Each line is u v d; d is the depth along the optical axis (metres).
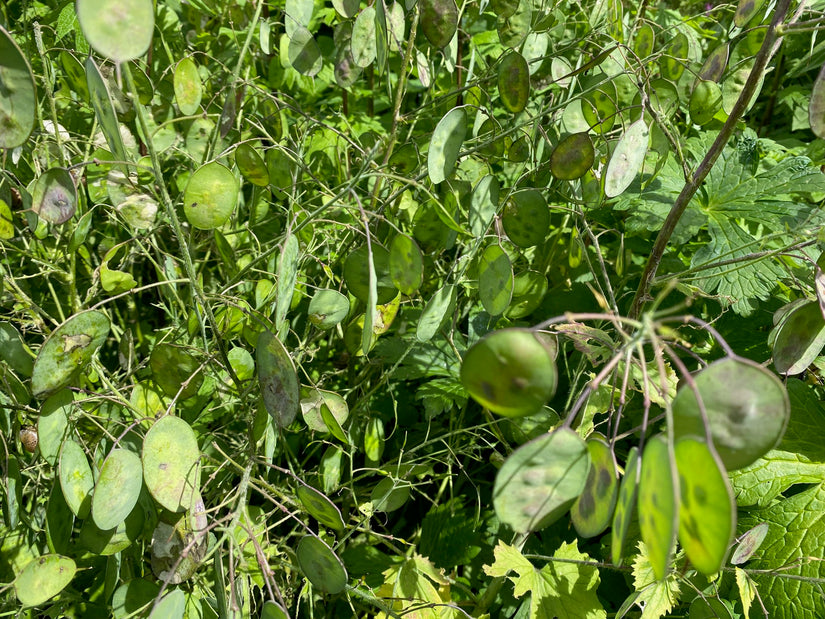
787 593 1.62
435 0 1.50
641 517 0.76
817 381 1.77
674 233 2.09
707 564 0.71
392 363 2.04
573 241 1.88
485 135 1.79
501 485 0.83
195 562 1.30
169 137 1.85
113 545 1.38
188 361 1.47
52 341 1.24
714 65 1.72
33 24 1.70
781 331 1.29
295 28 1.98
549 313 2.25
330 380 2.15
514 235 1.59
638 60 1.61
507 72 1.58
